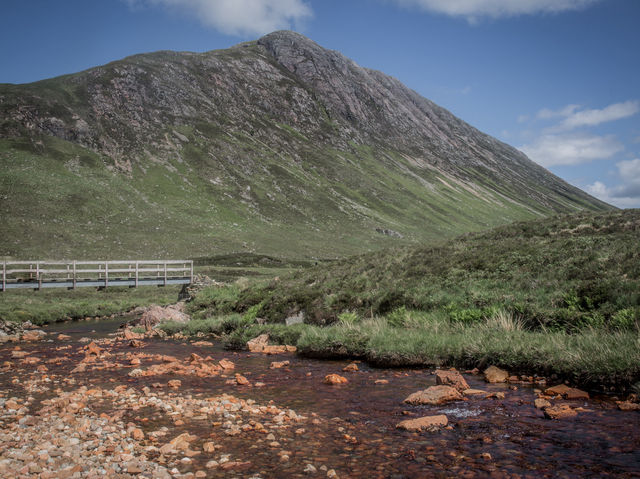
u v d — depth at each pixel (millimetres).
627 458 4355
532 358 8711
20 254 66688
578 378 7539
